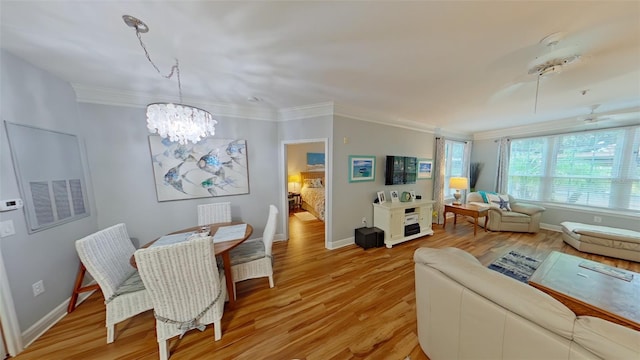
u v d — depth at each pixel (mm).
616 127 3695
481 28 1404
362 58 1809
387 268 2785
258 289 2324
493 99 2895
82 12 1246
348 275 2613
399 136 4094
